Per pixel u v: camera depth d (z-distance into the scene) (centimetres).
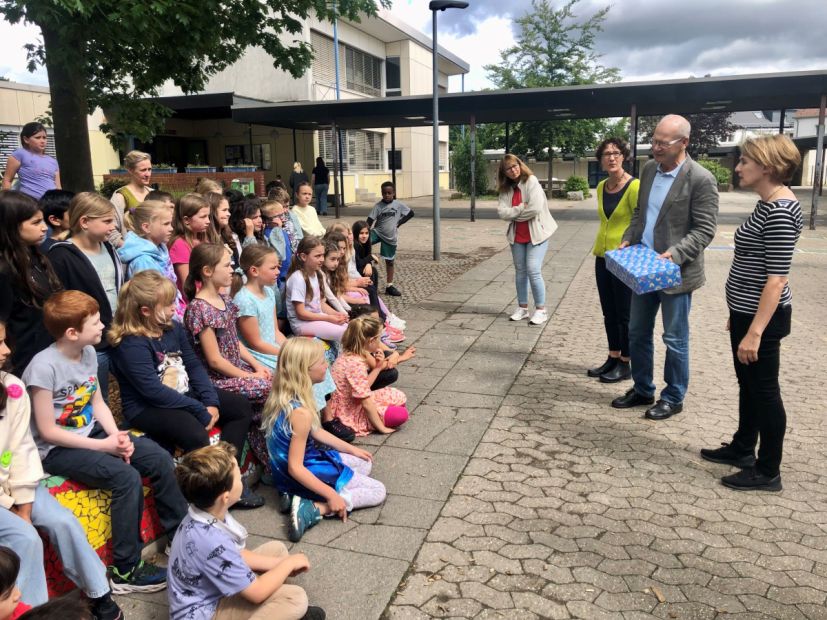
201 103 2200
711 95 1695
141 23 681
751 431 383
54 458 275
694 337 693
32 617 164
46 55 741
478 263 1241
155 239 426
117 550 279
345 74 2759
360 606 265
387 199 931
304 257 524
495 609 264
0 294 292
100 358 344
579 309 829
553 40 3294
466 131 3694
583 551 305
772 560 298
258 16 916
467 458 404
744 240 353
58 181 741
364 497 341
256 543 313
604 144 522
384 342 613
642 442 427
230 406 357
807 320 775
